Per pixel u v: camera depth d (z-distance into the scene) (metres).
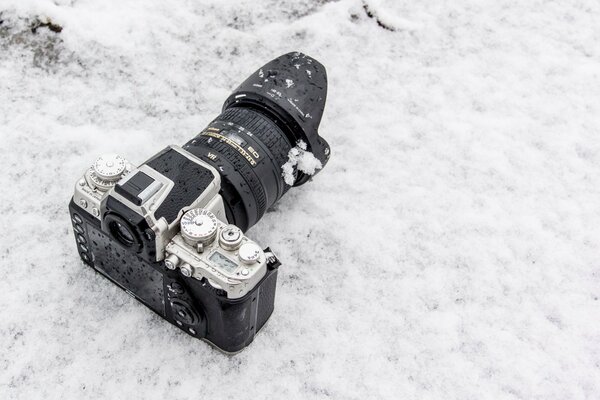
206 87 0.90
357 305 0.80
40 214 0.81
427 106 0.92
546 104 0.93
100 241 0.73
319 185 0.86
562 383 0.78
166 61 0.91
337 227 0.84
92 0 0.92
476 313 0.80
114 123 0.87
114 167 0.70
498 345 0.79
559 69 0.95
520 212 0.86
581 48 0.97
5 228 0.80
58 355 0.76
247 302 0.70
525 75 0.94
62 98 0.88
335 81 0.92
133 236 0.68
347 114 0.90
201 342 0.77
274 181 0.77
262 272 0.69
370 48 0.95
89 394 0.74
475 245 0.84
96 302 0.78
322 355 0.77
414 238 0.84
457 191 0.87
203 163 0.70
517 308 0.81
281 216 0.84
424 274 0.82
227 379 0.76
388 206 0.85
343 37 0.95
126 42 0.91
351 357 0.77
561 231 0.85
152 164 0.70
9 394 0.74
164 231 0.67
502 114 0.92
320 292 0.80
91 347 0.76
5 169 0.83
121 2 0.93
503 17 0.98
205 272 0.68
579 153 0.90
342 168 0.87
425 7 0.98
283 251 0.82
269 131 0.77
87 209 0.71
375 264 0.82
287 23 0.95
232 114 0.78
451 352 0.78
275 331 0.78
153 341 0.77
